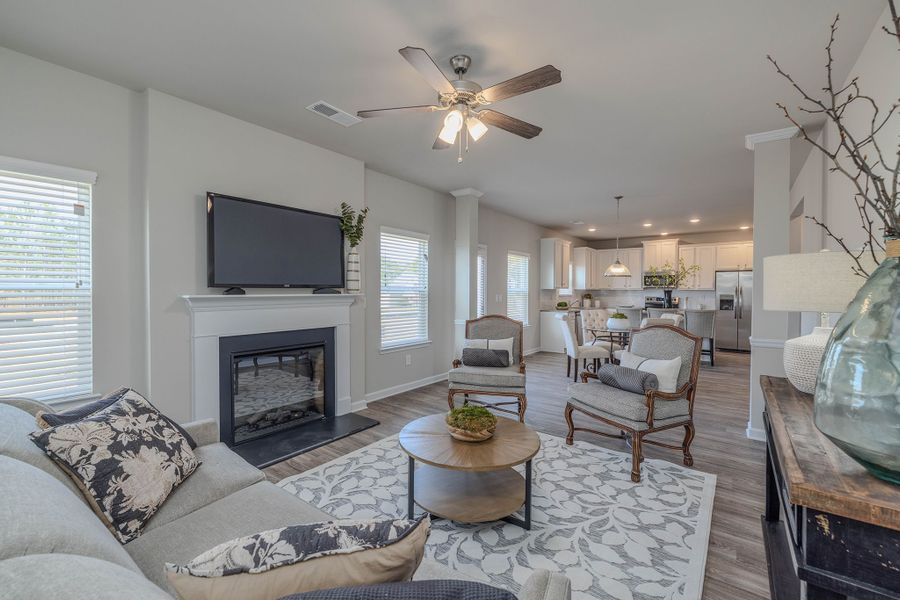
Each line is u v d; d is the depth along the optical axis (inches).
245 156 126.6
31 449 52.2
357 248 166.6
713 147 145.8
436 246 214.1
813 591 34.9
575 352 211.2
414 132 134.5
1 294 89.3
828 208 117.3
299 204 141.3
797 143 135.3
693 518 87.7
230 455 76.1
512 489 90.0
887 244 37.7
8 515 30.4
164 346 109.9
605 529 84.0
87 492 53.0
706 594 66.7
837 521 33.8
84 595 21.1
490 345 161.6
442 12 76.7
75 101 98.1
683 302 355.9
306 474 107.7
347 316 158.9
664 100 110.8
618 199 228.5
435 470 101.3
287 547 29.3
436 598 24.5
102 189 102.2
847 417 36.4
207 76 100.7
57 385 96.0
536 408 172.2
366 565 28.8
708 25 79.8
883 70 77.1
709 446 128.6
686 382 115.2
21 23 80.2
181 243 113.1
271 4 75.0
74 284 98.3
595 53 89.4
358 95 110.0
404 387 196.7
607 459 118.3
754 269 133.6
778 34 82.3
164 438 65.7
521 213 271.1
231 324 123.2
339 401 156.3
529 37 84.1
